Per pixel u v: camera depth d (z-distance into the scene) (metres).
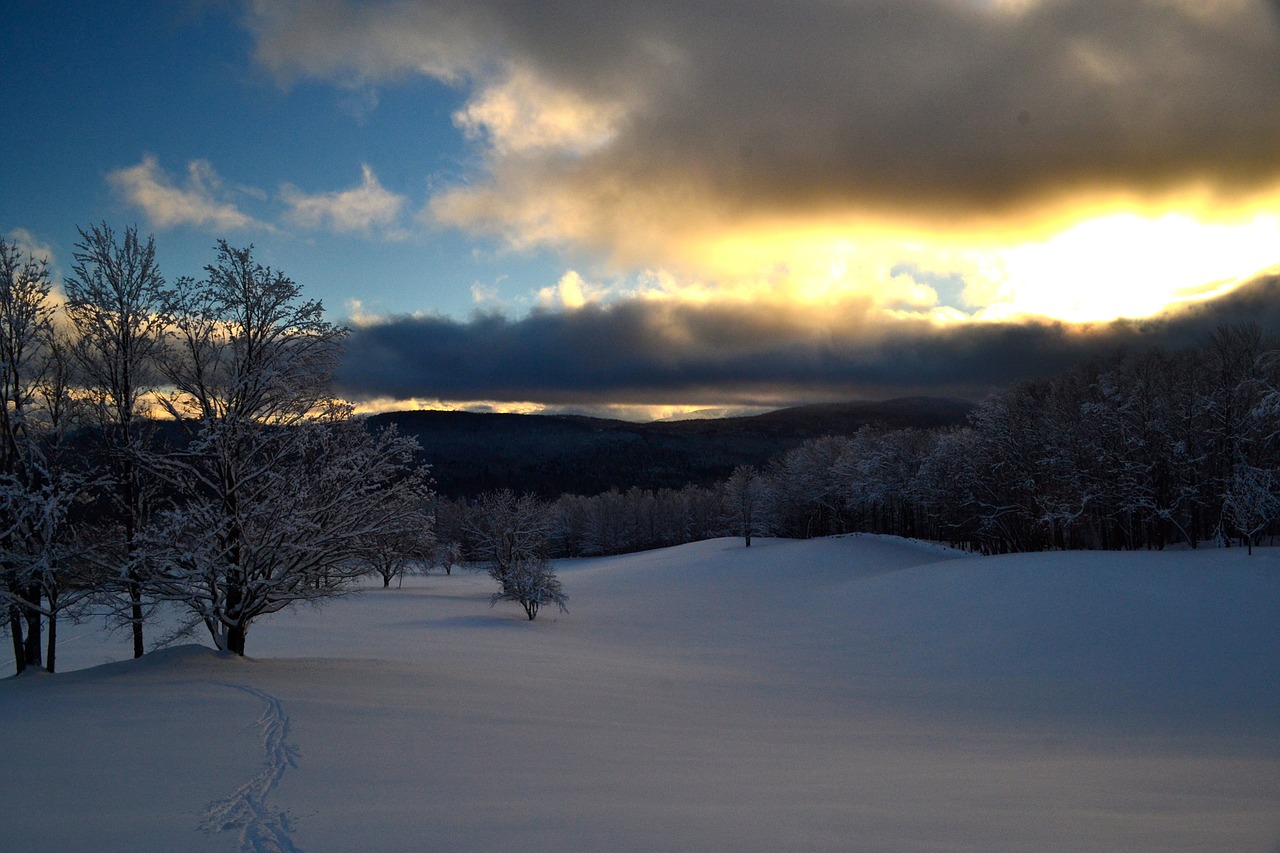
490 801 9.55
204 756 11.76
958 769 13.42
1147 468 59.19
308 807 9.07
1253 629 32.69
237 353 22.98
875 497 100.94
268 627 44.75
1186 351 64.44
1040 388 76.50
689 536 165.50
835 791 10.84
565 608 56.94
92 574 22.14
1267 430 54.59
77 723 14.09
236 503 21.97
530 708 18.92
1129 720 23.55
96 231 22.36
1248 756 16.62
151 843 7.68
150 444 22.62
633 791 10.47
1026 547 73.00
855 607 53.97
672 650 43.69
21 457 21.84
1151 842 8.05
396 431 24.58
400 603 63.91
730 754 14.47
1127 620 36.84
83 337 22.55
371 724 14.72
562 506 168.62
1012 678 32.16
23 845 7.64
